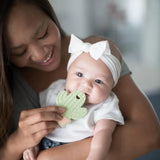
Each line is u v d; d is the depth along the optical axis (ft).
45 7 3.58
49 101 3.68
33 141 3.15
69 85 3.40
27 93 3.76
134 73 9.93
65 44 4.22
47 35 3.38
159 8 10.14
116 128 3.41
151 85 9.45
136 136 3.37
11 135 3.33
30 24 3.15
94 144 3.07
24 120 3.06
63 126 3.17
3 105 3.42
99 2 9.56
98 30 9.86
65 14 9.21
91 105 3.44
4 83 3.40
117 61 3.55
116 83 3.67
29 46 3.29
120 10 9.88
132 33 10.23
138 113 3.62
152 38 10.42
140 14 10.10
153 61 10.58
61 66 4.07
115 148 3.24
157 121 3.65
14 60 3.50
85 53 3.45
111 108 3.37
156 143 3.45
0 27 3.12
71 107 3.21
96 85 3.29
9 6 3.11
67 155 3.16
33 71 4.01
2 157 3.24
